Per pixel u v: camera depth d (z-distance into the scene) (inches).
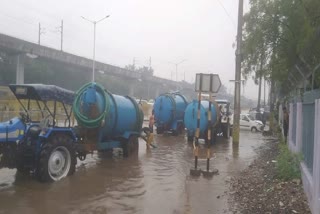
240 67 836.6
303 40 602.9
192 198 359.9
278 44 756.6
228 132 964.0
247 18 786.8
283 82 832.9
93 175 448.1
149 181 425.7
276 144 840.3
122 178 437.7
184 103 1018.1
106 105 538.3
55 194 360.5
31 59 2284.7
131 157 594.9
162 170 491.5
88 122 526.6
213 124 813.9
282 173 410.9
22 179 414.9
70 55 2361.0
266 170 474.3
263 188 380.5
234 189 393.4
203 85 484.1
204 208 328.5
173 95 1008.2
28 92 426.0
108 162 543.5
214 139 823.7
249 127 1310.3
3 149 382.0
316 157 288.4
